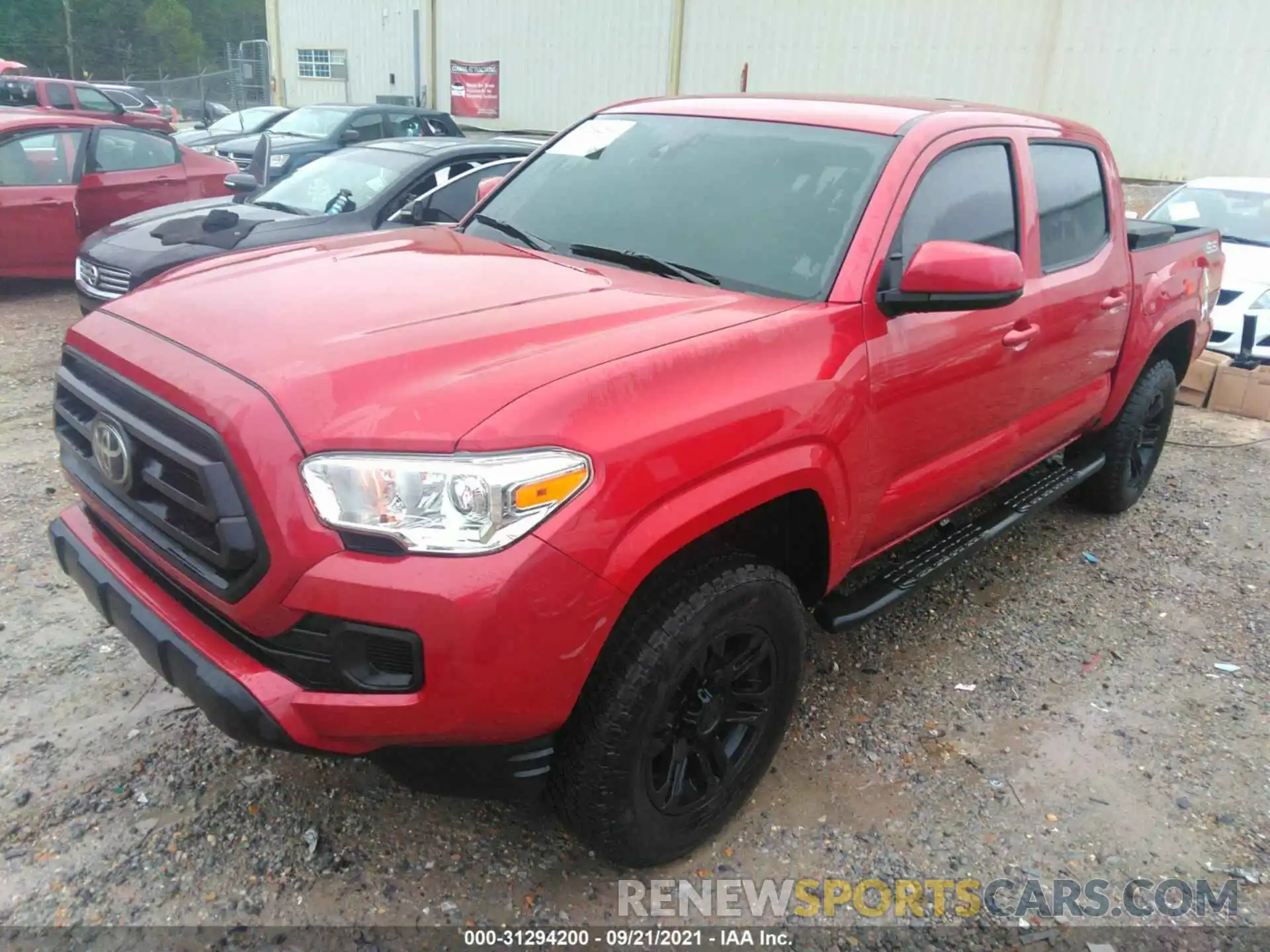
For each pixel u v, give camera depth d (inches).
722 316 100.2
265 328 89.6
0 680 124.5
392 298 99.2
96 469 96.0
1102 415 179.6
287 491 75.9
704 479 88.9
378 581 75.2
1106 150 169.2
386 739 81.0
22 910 92.2
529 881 100.6
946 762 123.4
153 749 114.3
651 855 98.6
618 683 88.1
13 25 2303.2
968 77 721.6
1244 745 130.2
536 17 907.4
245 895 95.9
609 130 145.9
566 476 78.4
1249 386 285.0
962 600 165.9
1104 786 120.6
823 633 151.6
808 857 106.7
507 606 76.1
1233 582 178.1
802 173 122.6
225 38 3265.3
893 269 112.4
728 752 105.3
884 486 116.6
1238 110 637.9
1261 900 104.1
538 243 130.2
